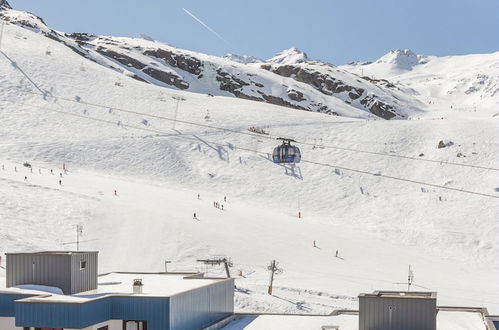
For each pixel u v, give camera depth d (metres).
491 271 115.25
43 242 96.25
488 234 135.12
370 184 167.75
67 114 191.12
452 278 104.94
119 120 194.25
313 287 87.81
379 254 115.06
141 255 97.62
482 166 173.50
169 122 199.88
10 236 94.62
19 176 132.25
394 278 99.81
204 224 113.88
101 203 116.81
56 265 43.16
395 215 149.50
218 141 189.12
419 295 41.69
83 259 44.34
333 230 128.50
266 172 172.75
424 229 138.50
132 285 48.75
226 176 168.62
